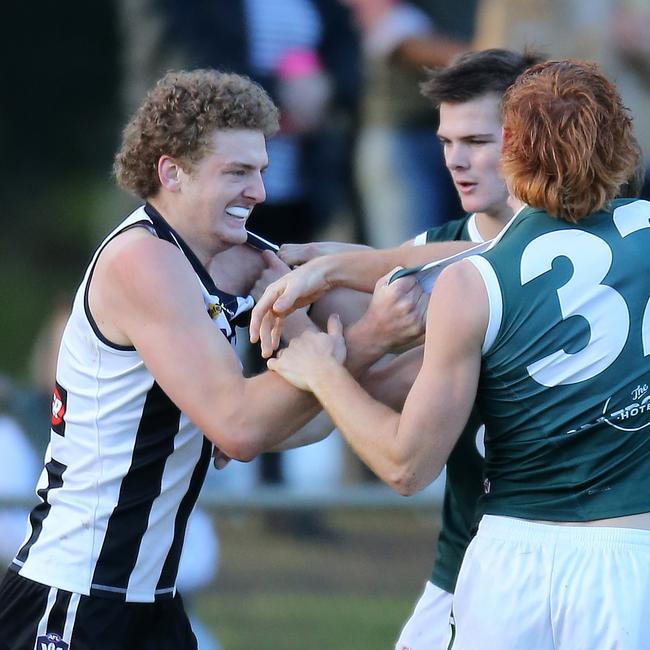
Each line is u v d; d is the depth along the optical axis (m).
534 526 10.82
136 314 11.35
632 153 10.78
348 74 26.23
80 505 11.78
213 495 19.39
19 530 19.38
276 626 20.20
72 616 11.62
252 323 11.70
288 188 25.38
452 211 27.44
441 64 26.66
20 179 47.06
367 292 12.30
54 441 12.12
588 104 10.53
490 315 10.54
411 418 10.60
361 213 26.94
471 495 13.26
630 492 10.70
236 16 24.91
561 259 10.62
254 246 12.69
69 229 46.56
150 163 11.62
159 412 11.65
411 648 13.77
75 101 46.84
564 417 10.62
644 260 10.73
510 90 11.15
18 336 41.72
